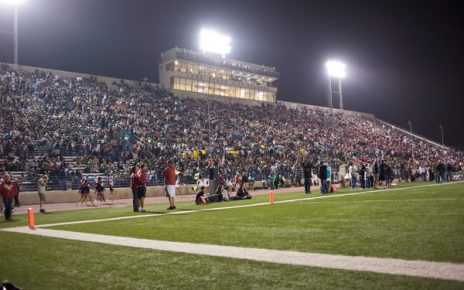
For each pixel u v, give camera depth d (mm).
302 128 60094
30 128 34344
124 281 6094
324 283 5387
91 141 35594
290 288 5281
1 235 11938
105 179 31672
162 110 48906
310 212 14219
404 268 5840
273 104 68125
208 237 9680
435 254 6562
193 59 63750
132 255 7934
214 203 22312
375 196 20547
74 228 12867
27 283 6266
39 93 40281
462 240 7574
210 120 51125
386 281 5277
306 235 9203
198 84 64188
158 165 35531
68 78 47281
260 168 40969
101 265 7199
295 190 34719
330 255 6980
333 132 63031
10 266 7484
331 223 10977
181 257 7516
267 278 5797
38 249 9125
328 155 50719
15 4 45000
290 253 7340
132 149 36719
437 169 36000
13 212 21844
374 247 7402
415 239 7930
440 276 5348
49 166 29594
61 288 5910
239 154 43250
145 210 19031
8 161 29547
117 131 39031
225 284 5645
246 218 13438
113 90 49219
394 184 35656
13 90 38844
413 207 13906
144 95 51625
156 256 7727
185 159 37938
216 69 67562
